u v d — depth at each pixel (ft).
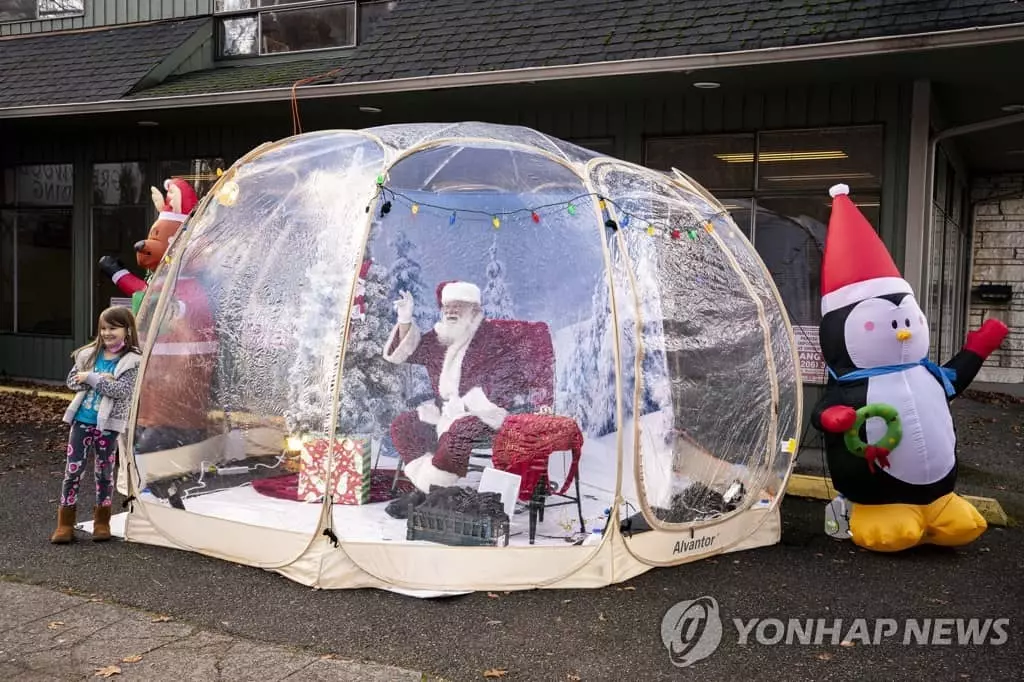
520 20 31.32
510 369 18.06
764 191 27.96
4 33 44.68
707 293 18.90
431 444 17.47
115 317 18.20
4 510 20.85
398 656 13.34
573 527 17.31
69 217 40.22
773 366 19.71
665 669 13.07
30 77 37.88
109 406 17.94
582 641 13.99
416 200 17.94
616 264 17.37
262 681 12.41
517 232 18.61
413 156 17.79
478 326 18.17
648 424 17.40
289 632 14.12
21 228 41.34
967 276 48.73
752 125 27.96
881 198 26.61
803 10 26.35
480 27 31.65
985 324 19.13
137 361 18.44
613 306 16.93
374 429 18.11
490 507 16.35
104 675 12.48
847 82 26.61
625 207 18.21
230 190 19.40
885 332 17.87
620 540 16.57
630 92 28.55
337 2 37.63
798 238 27.61
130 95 34.24
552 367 18.52
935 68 24.95
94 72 36.99
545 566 16.07
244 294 18.81
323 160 18.66
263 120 35.53
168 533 18.07
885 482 18.03
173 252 19.81
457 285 18.02
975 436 31.89
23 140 40.86
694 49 25.62
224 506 18.22
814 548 19.10
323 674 12.67
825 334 18.71
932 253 30.45
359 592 15.84
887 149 26.43
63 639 13.75
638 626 14.61
